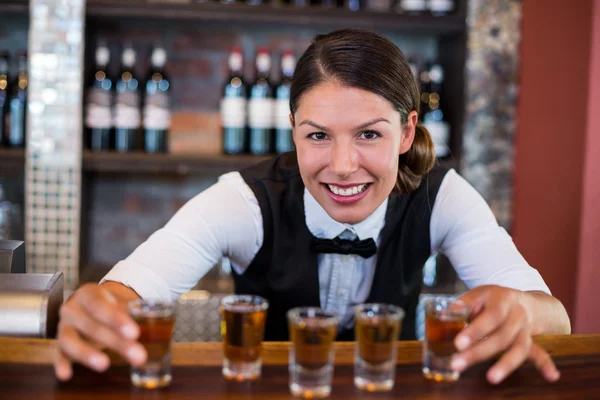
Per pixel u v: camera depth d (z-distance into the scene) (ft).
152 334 3.07
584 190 7.76
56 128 8.09
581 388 3.23
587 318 7.85
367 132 4.01
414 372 3.40
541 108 8.18
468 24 8.24
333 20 8.09
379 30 8.48
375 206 4.23
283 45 9.16
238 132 8.41
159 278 4.28
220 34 9.09
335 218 4.25
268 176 5.11
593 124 7.72
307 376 3.02
